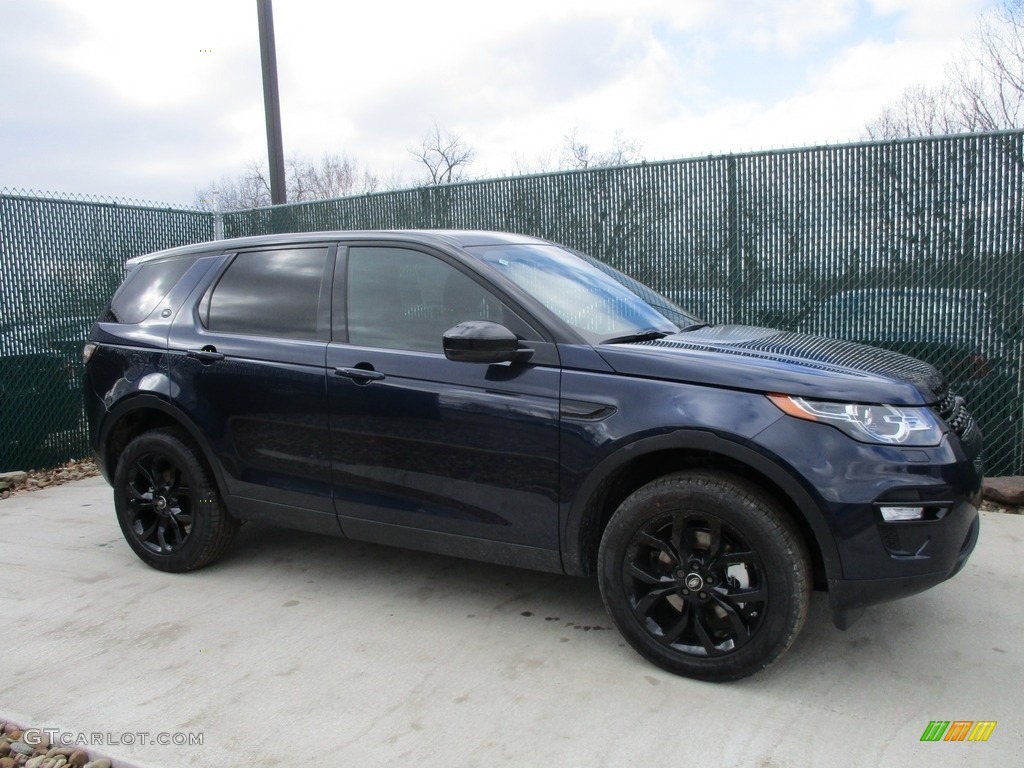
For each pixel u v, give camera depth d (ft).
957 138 17.25
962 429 10.01
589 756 8.51
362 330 12.06
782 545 9.23
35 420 22.70
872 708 9.34
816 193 18.85
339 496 12.13
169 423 14.32
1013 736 8.76
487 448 10.78
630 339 10.98
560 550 10.57
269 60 28.68
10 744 9.02
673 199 20.45
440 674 10.35
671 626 10.10
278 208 27.14
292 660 10.80
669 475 9.98
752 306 19.86
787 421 9.20
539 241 13.99
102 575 14.15
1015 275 17.06
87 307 23.93
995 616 11.75
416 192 24.31
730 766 8.30
